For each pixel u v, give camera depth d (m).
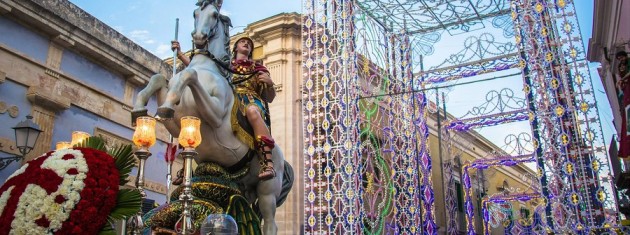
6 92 9.43
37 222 3.38
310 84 11.50
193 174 4.71
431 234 14.43
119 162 3.89
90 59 11.38
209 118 4.32
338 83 11.23
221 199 4.56
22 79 9.73
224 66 4.77
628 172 7.72
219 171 4.63
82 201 3.48
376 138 12.68
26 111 9.76
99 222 3.53
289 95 14.32
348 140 10.79
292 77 14.50
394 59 14.71
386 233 12.25
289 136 13.95
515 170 30.39
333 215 10.52
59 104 10.26
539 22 10.57
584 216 9.25
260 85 5.26
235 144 4.64
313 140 11.16
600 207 9.20
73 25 10.70
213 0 4.93
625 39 8.82
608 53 9.92
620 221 9.02
